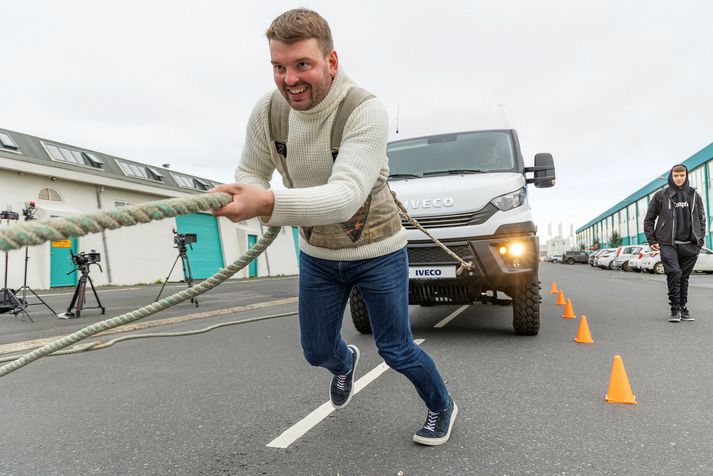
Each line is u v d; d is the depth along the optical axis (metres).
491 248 4.64
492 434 2.66
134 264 18.86
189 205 1.08
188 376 4.04
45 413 3.19
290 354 4.79
